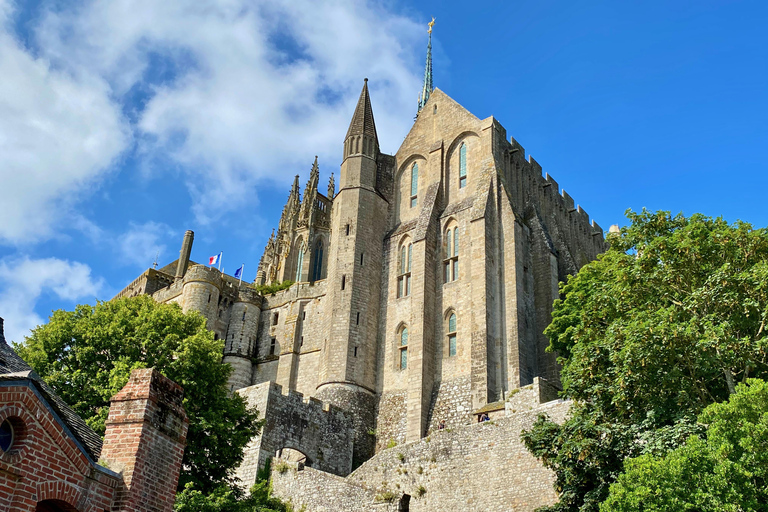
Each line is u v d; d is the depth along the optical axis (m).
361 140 75.12
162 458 20.41
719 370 29.25
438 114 74.75
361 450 60.19
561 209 79.31
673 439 26.84
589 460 29.70
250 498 36.38
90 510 18.05
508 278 61.69
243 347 77.50
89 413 36.84
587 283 49.84
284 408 53.31
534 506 38.41
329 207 109.19
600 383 30.78
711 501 22.88
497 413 54.09
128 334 42.03
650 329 28.27
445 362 61.66
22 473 16.48
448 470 43.12
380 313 68.06
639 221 35.06
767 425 23.00
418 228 67.12
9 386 16.55
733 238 31.41
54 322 42.06
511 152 70.69
